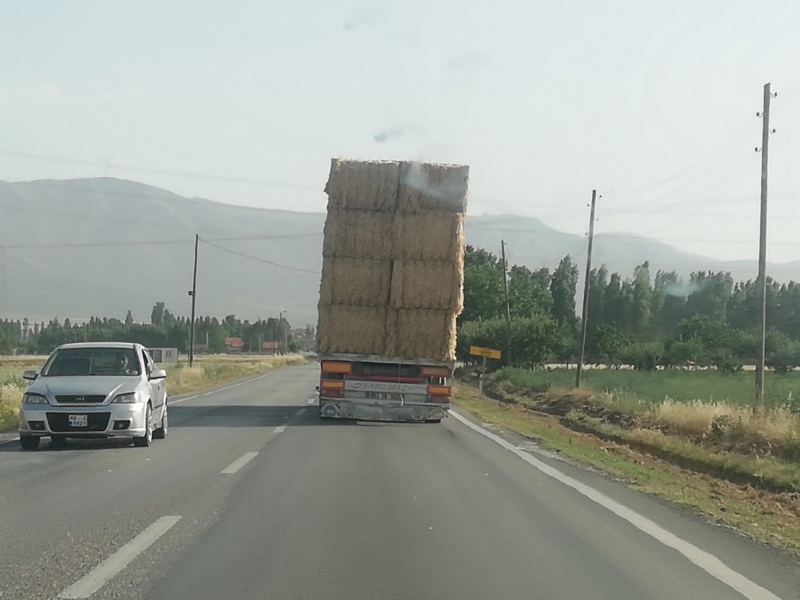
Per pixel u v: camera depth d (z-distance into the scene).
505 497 10.14
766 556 7.66
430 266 19.69
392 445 15.33
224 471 11.59
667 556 7.44
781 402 23.08
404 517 8.75
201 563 6.77
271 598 5.92
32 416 13.40
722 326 63.12
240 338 165.50
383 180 19.72
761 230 23.30
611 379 42.38
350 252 19.77
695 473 15.98
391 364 19.94
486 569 6.80
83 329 116.12
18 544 7.33
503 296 67.50
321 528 8.13
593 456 15.24
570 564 7.04
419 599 5.97
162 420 15.85
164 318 175.88
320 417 20.38
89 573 6.43
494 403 35.34
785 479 13.84
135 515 8.57
